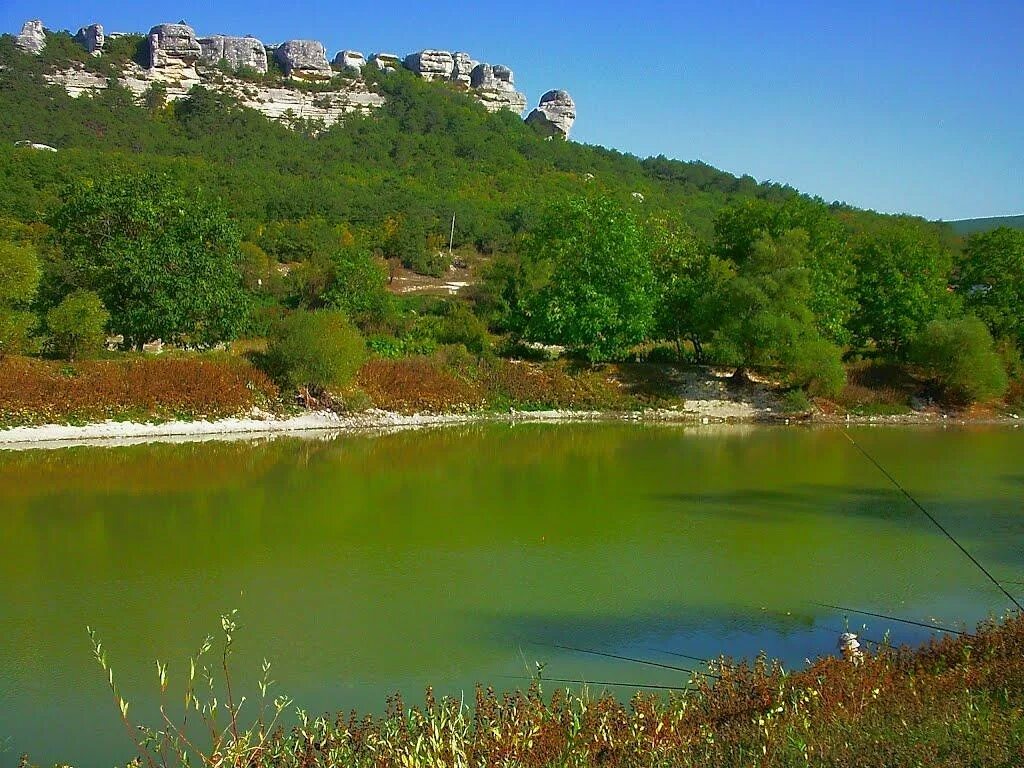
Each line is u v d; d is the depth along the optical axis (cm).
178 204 3269
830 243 4059
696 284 3866
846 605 1268
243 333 3500
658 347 4209
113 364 2836
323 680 988
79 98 9388
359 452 2562
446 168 9625
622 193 8906
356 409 3083
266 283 4878
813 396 3669
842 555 1536
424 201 7962
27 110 8400
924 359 3731
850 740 603
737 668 838
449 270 7069
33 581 1312
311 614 1201
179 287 3102
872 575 1421
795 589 1342
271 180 7488
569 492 2044
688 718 719
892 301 3988
